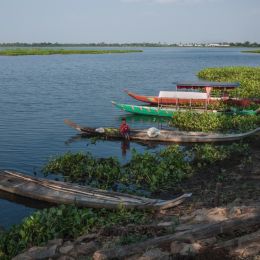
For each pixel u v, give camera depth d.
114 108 38.38
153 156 20.86
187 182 18.05
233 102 35.56
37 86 54.75
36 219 12.63
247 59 134.25
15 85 55.59
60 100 42.62
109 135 26.84
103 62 115.75
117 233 11.81
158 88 53.31
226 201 14.74
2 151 23.58
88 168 19.08
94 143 25.67
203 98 33.84
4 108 37.38
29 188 16.58
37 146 24.77
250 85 45.44
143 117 34.53
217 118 29.86
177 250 9.73
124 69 87.88
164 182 17.81
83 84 57.88
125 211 14.13
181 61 123.62
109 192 15.77
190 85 35.59
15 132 28.19
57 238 12.12
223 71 63.22
